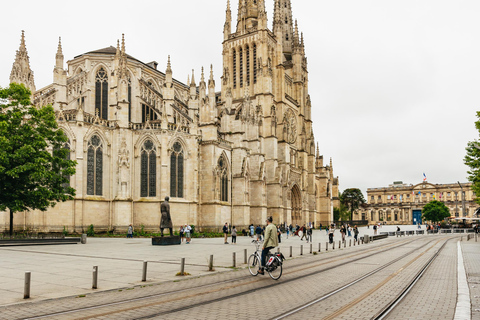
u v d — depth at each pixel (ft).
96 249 136.87
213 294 59.88
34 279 72.02
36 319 45.29
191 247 151.23
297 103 426.51
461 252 143.33
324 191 474.49
